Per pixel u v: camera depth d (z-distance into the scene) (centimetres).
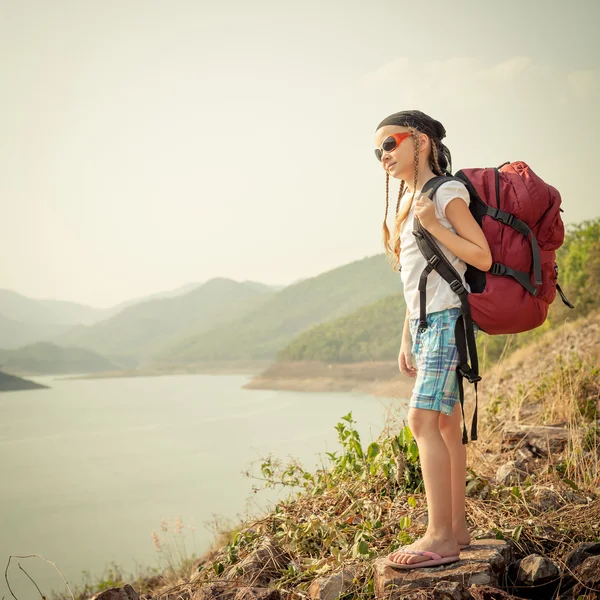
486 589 216
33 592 1512
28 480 5622
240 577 294
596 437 429
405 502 344
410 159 266
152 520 3138
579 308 2417
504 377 868
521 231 244
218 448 6519
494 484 374
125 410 13800
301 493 413
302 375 17988
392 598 227
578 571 234
